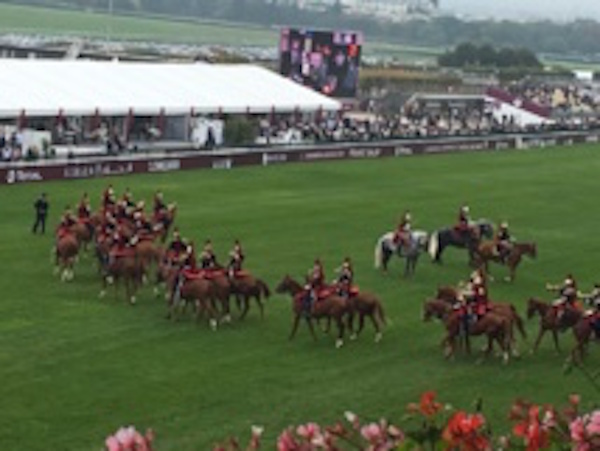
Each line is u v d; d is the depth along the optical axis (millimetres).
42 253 49062
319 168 83812
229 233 56469
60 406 30344
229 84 95312
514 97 136500
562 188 83000
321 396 32594
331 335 38938
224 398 31859
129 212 48531
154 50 155000
